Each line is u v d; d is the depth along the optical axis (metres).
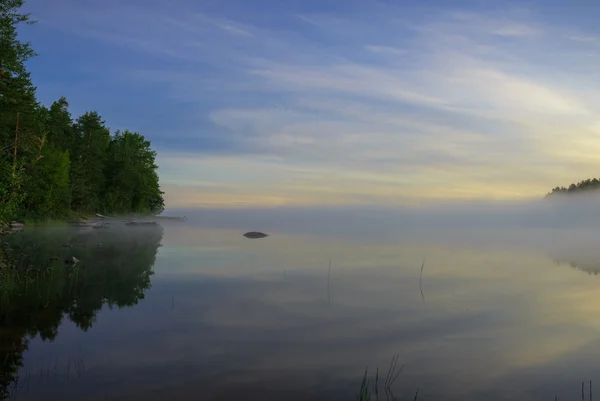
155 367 9.48
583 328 12.95
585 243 47.81
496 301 16.59
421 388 8.55
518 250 38.50
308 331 12.34
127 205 105.44
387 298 16.98
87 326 12.66
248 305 15.52
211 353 10.40
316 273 23.42
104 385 8.50
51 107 77.44
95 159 86.69
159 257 30.30
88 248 35.16
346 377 9.05
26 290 17.52
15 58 32.88
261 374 9.13
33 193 62.91
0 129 45.84
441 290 18.72
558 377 9.19
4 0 31.00
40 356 10.12
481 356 10.45
